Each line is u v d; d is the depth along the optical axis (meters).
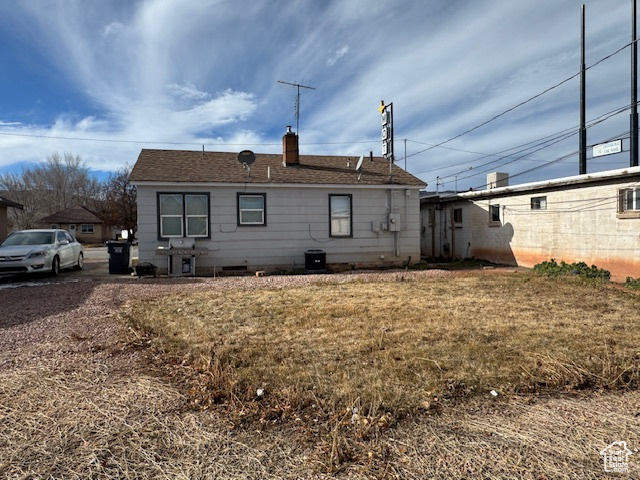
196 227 12.04
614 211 10.14
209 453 2.42
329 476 2.20
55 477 2.17
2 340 4.67
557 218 11.93
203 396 3.19
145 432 2.65
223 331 5.12
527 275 10.77
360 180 13.52
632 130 12.17
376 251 13.62
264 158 14.88
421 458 2.36
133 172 11.80
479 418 2.85
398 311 6.25
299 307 6.60
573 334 4.92
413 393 3.20
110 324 5.51
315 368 3.74
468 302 7.00
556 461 2.33
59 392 3.26
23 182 51.62
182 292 8.30
